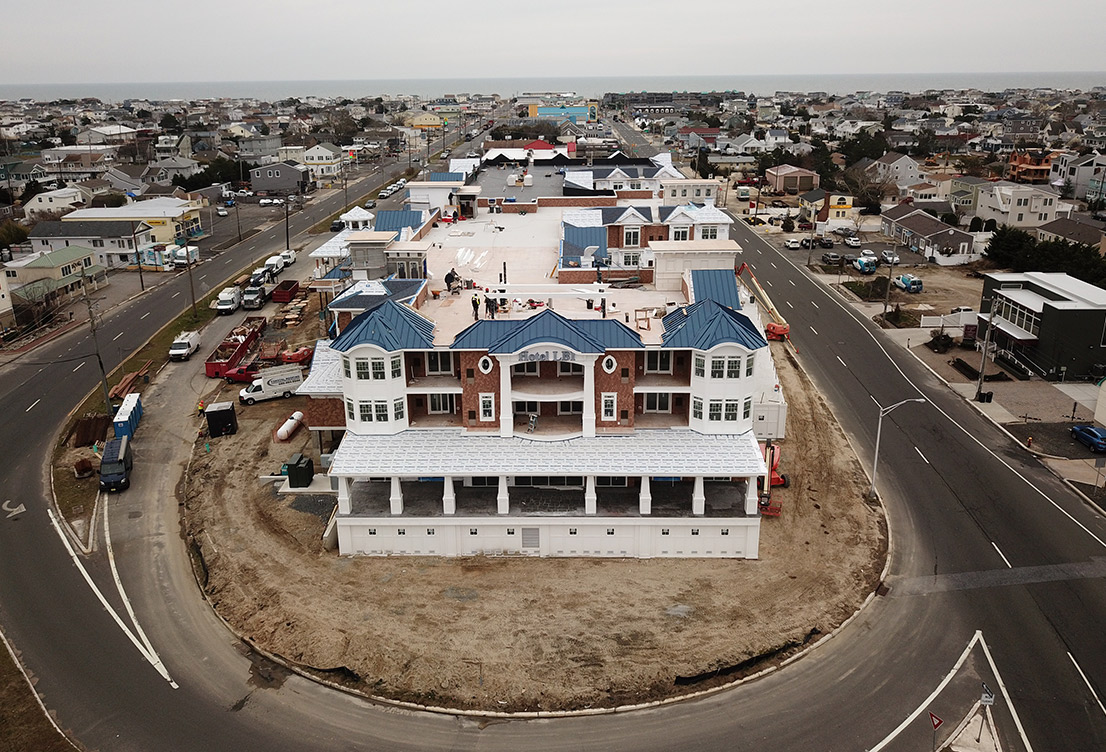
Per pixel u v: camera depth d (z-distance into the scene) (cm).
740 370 5181
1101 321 7644
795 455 6456
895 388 7812
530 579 4866
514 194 10719
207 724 3800
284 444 6681
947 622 4481
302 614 4538
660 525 5003
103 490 6022
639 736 3709
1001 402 7388
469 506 5172
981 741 3644
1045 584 4809
